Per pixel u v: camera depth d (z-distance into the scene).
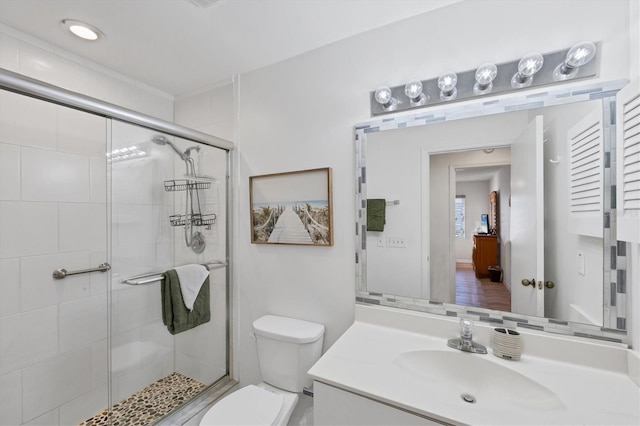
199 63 1.76
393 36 1.39
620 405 0.82
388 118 1.41
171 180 1.83
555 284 1.11
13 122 1.38
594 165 1.04
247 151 1.85
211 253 1.92
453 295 1.28
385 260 1.42
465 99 1.25
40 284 1.47
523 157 1.17
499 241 1.21
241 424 1.20
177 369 2.03
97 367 1.70
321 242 1.58
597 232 1.04
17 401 1.39
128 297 1.75
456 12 1.26
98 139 1.72
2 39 1.38
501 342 1.09
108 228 1.64
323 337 1.57
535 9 1.12
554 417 0.78
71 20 1.36
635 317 0.96
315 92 1.61
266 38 1.51
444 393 1.04
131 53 1.65
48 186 1.51
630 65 0.99
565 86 1.09
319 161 1.59
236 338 1.89
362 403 0.91
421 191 1.35
